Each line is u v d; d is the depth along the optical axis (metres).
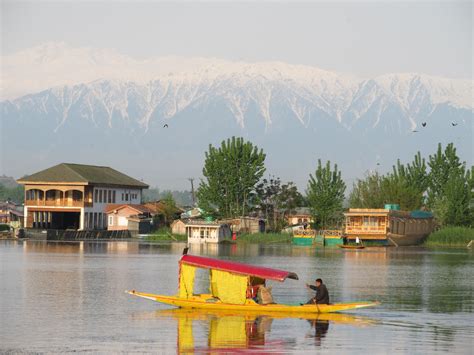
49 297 78.81
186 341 57.03
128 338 57.94
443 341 57.59
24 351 53.84
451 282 99.12
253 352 54.06
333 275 107.94
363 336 59.06
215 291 68.69
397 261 139.75
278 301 77.25
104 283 92.50
